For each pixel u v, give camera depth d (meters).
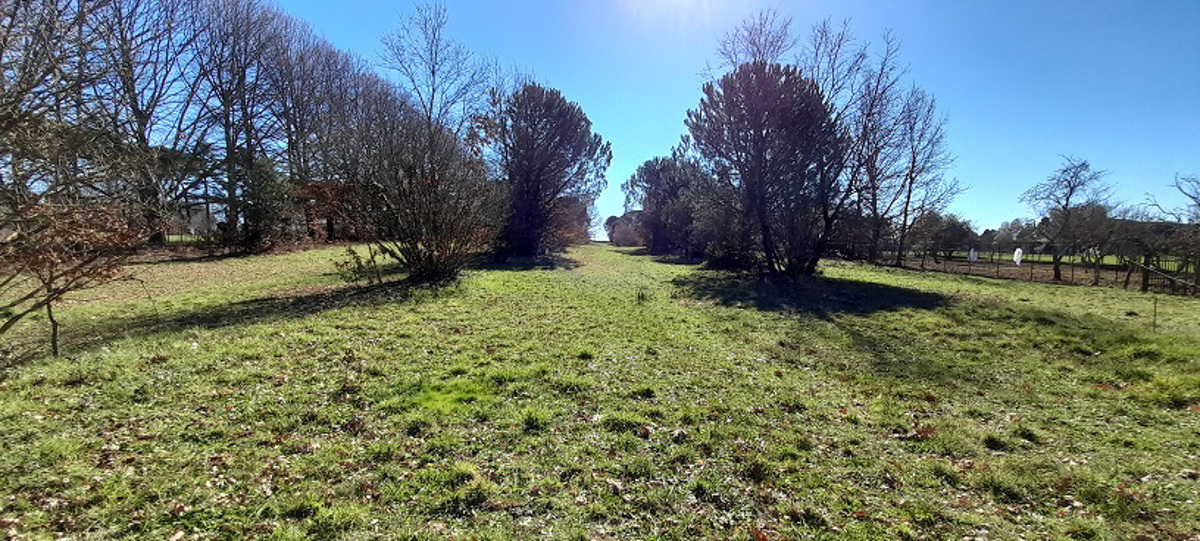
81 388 5.23
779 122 17.88
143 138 10.79
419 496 3.44
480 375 6.16
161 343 7.19
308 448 4.08
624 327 9.49
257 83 27.88
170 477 3.52
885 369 7.27
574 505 3.40
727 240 21.69
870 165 23.00
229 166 27.12
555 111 27.09
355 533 3.02
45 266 5.97
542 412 4.95
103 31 6.96
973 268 30.25
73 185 6.44
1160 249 20.91
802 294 15.01
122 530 2.93
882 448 4.53
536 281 16.81
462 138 15.80
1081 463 4.22
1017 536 3.16
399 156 14.15
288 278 16.28
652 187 41.41
